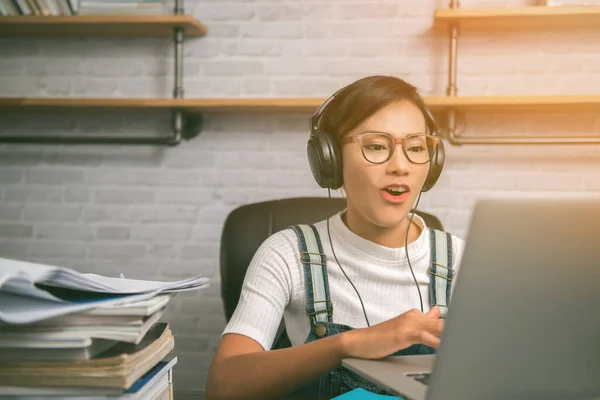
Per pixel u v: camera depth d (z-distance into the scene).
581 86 2.30
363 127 0.93
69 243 2.48
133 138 2.38
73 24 2.26
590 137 2.21
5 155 2.49
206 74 2.42
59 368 0.54
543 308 0.50
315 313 1.00
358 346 0.71
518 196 0.48
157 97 2.43
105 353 0.57
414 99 0.95
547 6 2.09
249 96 2.41
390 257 1.02
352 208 1.04
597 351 0.52
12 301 0.56
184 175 2.45
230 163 2.44
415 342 0.69
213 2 2.41
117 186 2.47
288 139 2.42
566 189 2.32
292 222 1.45
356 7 2.37
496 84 2.33
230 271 1.43
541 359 0.52
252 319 0.94
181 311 2.45
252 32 2.41
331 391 0.91
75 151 2.48
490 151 2.34
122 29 2.33
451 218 2.36
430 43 2.34
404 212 0.94
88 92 2.45
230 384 0.79
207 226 2.45
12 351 0.55
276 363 0.77
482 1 2.31
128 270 2.47
